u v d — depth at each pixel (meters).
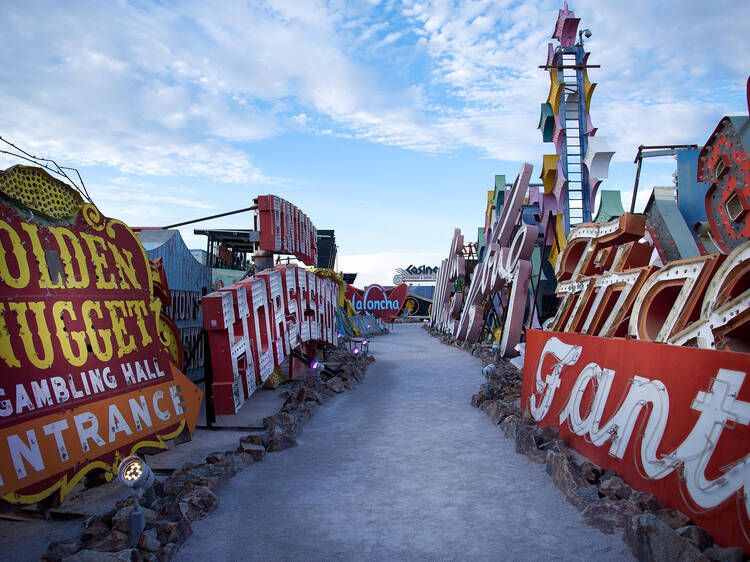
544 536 5.97
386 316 66.81
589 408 8.92
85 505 7.23
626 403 7.67
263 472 8.70
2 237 6.68
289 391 15.85
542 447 9.11
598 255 11.43
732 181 8.72
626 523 5.70
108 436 7.72
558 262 13.62
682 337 7.32
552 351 11.42
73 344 7.62
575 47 27.52
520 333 22.02
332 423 12.38
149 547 5.52
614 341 8.42
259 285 15.01
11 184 7.02
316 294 22.78
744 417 5.13
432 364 24.38
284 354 17.03
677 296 8.36
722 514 5.19
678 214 10.56
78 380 7.52
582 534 5.98
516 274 22.34
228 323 11.93
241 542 6.04
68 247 7.99
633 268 9.77
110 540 5.48
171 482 7.61
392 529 6.31
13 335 6.51
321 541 6.03
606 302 10.29
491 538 5.98
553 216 26.94
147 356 9.55
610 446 7.88
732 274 6.70
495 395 14.44
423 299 82.75
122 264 9.42
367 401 15.25
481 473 8.41
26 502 5.92
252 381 13.29
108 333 8.55
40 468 6.29
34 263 7.16
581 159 27.16
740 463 5.07
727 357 5.59
